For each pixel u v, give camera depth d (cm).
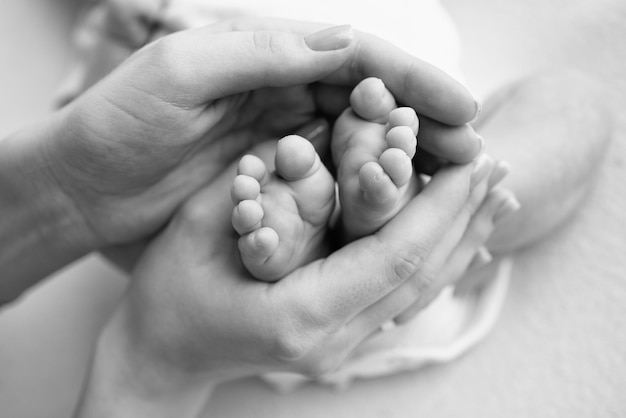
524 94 41
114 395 33
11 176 33
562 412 40
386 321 32
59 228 34
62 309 44
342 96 31
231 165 33
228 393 42
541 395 40
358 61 30
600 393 40
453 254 33
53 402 43
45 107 47
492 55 46
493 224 34
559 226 43
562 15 45
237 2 35
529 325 42
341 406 41
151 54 29
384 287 30
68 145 30
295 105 32
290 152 27
